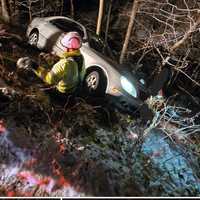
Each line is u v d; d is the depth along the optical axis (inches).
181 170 269.0
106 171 212.1
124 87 275.9
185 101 488.1
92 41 317.7
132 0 550.0
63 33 317.7
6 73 251.0
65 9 550.0
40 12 487.2
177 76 516.4
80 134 234.2
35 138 207.9
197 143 338.3
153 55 471.5
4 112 213.0
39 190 187.5
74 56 233.3
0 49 299.9
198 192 254.4
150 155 261.4
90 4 583.2
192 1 456.1
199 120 438.9
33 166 193.8
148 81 435.5
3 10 413.7
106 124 265.7
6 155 192.2
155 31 471.8
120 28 521.0
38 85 249.6
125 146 253.8
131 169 232.1
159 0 474.0
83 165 205.6
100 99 280.5
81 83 284.5
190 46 490.9
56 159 201.3
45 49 325.7
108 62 286.2
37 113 225.5
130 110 283.9
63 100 250.1
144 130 252.7
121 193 205.5
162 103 331.0
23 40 349.1
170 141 299.1
